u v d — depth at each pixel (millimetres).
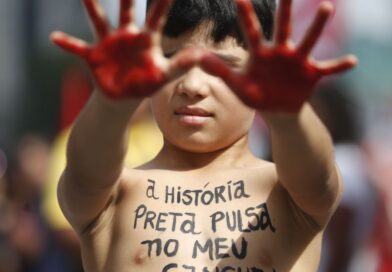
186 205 3826
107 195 3693
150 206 3826
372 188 6938
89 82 8250
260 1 4062
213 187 3863
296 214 3807
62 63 15742
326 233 6594
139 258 3768
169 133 3881
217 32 3844
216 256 3750
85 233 3812
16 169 8641
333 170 3625
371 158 9008
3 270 8195
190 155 3934
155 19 3201
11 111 16219
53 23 15438
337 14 9602
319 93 6930
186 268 3734
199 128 3844
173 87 3842
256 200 3832
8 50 16172
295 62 3229
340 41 9719
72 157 3557
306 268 3805
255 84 3232
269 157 6598
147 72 3191
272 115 3318
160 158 3982
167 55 3873
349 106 7012
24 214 8320
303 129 3424
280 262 3779
